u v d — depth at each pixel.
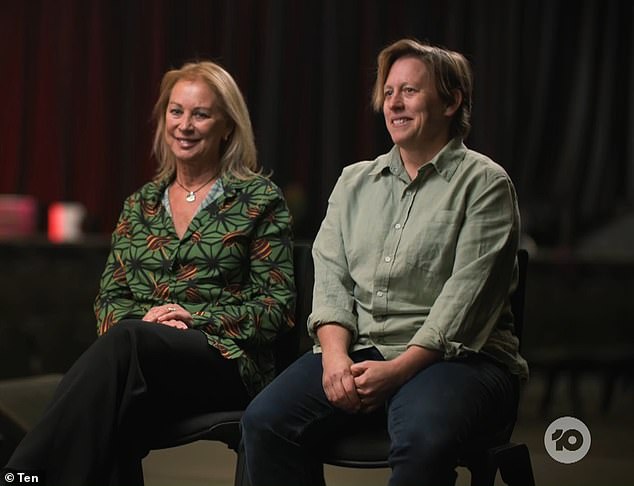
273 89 11.35
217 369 3.48
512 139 11.14
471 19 11.13
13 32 11.52
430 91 3.42
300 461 3.21
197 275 3.66
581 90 11.12
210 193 3.79
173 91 3.83
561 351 7.32
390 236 3.41
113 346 3.27
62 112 11.54
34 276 6.72
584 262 7.67
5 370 6.46
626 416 7.20
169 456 5.66
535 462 5.47
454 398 3.08
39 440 3.15
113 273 3.78
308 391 3.26
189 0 11.42
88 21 11.50
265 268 3.68
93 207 11.54
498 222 3.33
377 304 3.37
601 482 5.00
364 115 11.31
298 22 11.39
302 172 11.42
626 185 11.13
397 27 11.21
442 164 3.41
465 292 3.23
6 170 11.58
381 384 3.14
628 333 7.70
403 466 2.99
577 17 11.11
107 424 3.21
